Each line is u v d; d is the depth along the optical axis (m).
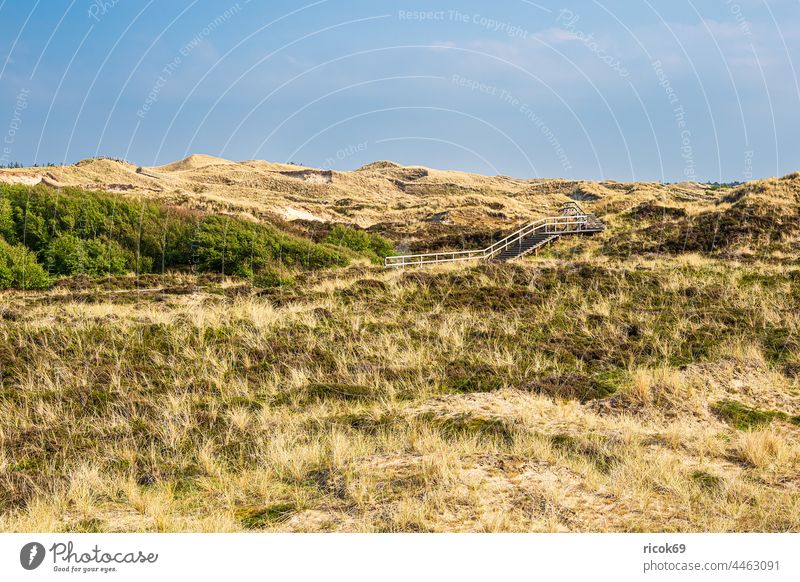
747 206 31.17
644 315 16.86
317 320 17.00
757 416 10.55
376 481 7.95
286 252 34.06
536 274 21.77
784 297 17.84
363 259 36.50
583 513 7.19
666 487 7.74
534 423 10.03
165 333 15.65
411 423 9.92
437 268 24.00
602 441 9.22
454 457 8.43
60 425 10.53
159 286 25.89
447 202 62.72
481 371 13.00
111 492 8.16
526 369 13.15
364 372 12.99
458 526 6.91
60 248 29.77
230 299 20.31
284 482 8.27
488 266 22.95
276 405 11.49
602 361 13.71
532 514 7.14
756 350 13.56
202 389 12.35
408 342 14.98
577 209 37.34
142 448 9.65
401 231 50.16
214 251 32.09
